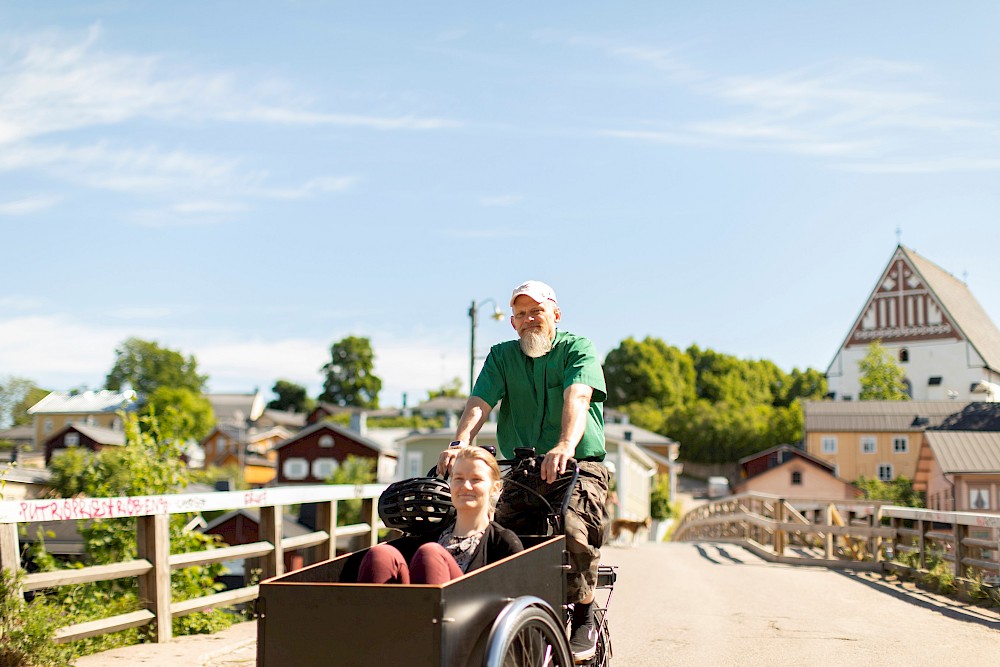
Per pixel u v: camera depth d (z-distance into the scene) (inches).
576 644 166.1
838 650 269.0
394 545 164.6
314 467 2508.6
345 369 5782.5
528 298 185.2
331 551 331.3
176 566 258.7
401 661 125.0
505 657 129.3
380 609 126.8
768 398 5418.3
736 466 3966.5
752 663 250.5
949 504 1758.1
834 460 2728.8
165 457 395.2
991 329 3528.5
